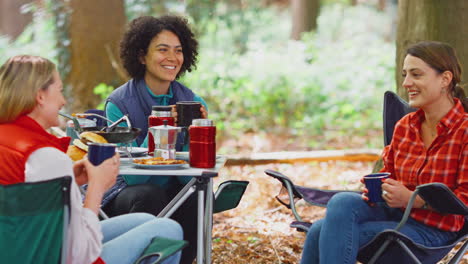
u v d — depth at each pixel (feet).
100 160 8.30
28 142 7.55
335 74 37.52
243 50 43.78
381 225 10.22
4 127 7.69
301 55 40.68
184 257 11.98
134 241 8.50
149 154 11.37
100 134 10.49
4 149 7.51
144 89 12.95
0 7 64.08
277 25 59.16
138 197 11.39
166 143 10.70
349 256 9.93
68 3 29.99
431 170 10.42
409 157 10.86
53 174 7.47
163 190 11.84
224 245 15.30
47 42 40.96
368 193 10.23
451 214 10.01
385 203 10.75
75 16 29.45
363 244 10.14
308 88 34.99
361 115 33.88
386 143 12.11
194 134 10.19
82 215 7.73
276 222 17.30
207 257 10.86
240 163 23.90
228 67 37.58
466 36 16.67
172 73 12.91
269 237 15.96
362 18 65.51
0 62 40.40
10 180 7.47
